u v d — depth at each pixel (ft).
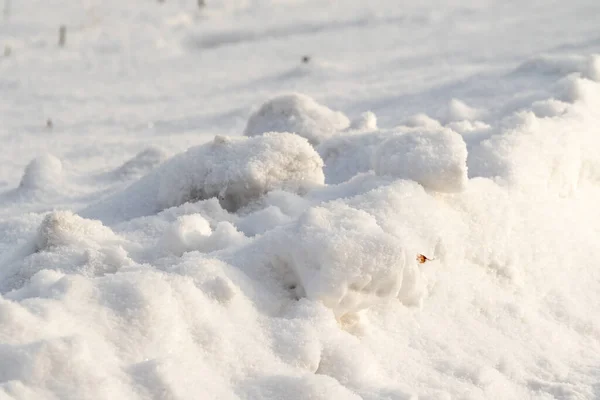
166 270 31.99
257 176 46.03
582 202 51.47
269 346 30.12
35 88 129.39
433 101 86.94
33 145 88.79
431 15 190.29
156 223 43.98
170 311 28.48
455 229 40.16
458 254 39.81
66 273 34.81
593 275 44.65
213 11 230.07
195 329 29.04
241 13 228.02
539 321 39.63
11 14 216.13
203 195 48.03
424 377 32.76
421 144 42.04
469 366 33.91
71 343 24.43
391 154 42.57
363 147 57.06
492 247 41.39
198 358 28.17
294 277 34.12
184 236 37.11
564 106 59.00
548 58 87.04
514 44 130.52
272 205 43.73
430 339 35.22
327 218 35.04
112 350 26.61
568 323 40.63
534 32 141.69
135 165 68.13
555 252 44.11
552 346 38.19
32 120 104.12
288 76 123.75
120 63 160.35
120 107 112.37
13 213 59.26
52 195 62.95
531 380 34.88
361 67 124.57
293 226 34.99
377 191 39.65
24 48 177.58
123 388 24.91
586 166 53.52
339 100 97.35
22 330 25.38
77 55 171.94
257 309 31.91
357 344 31.45
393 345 33.91
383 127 79.56
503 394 33.22
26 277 35.50
